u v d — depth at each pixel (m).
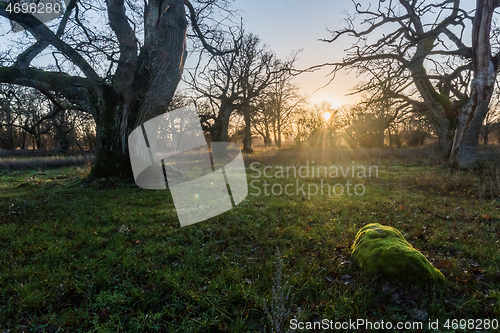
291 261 3.99
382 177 11.86
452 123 17.78
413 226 5.44
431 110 18.72
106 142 10.62
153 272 3.58
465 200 7.54
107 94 10.26
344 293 3.02
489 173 10.85
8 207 7.02
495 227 5.43
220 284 3.28
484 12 12.16
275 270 3.64
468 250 4.24
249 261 3.99
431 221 5.80
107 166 10.60
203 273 3.67
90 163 18.80
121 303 2.96
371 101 12.58
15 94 11.73
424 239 4.80
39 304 2.95
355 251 3.96
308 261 3.95
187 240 4.82
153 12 10.91
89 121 32.31
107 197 8.27
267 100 29.47
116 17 10.27
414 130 36.59
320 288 3.21
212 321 2.68
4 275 3.47
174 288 3.22
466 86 18.03
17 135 43.16
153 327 2.64
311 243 4.68
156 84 10.79
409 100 19.45
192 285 3.30
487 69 12.55
